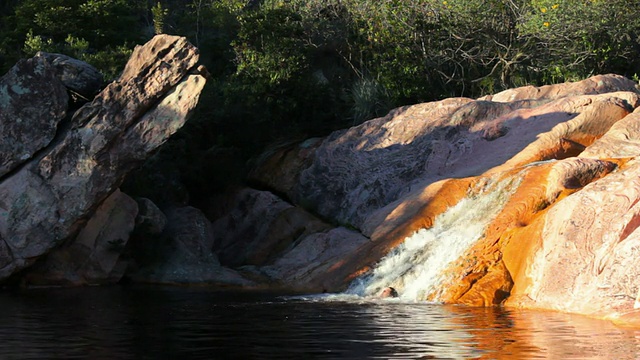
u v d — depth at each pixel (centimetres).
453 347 1216
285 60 3756
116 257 2542
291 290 2345
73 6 4438
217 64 4450
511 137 2619
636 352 1145
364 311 1728
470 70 3906
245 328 1460
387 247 2341
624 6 3647
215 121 3394
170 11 5312
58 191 2377
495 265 1934
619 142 2275
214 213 3178
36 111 2381
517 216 2089
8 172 2388
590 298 1642
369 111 3625
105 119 2362
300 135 3597
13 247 2369
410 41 3831
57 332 1420
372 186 2747
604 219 1725
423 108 2966
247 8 4775
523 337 1303
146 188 2880
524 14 3734
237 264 2811
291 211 2844
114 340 1323
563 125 2530
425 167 2698
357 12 3975
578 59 3725
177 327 1480
